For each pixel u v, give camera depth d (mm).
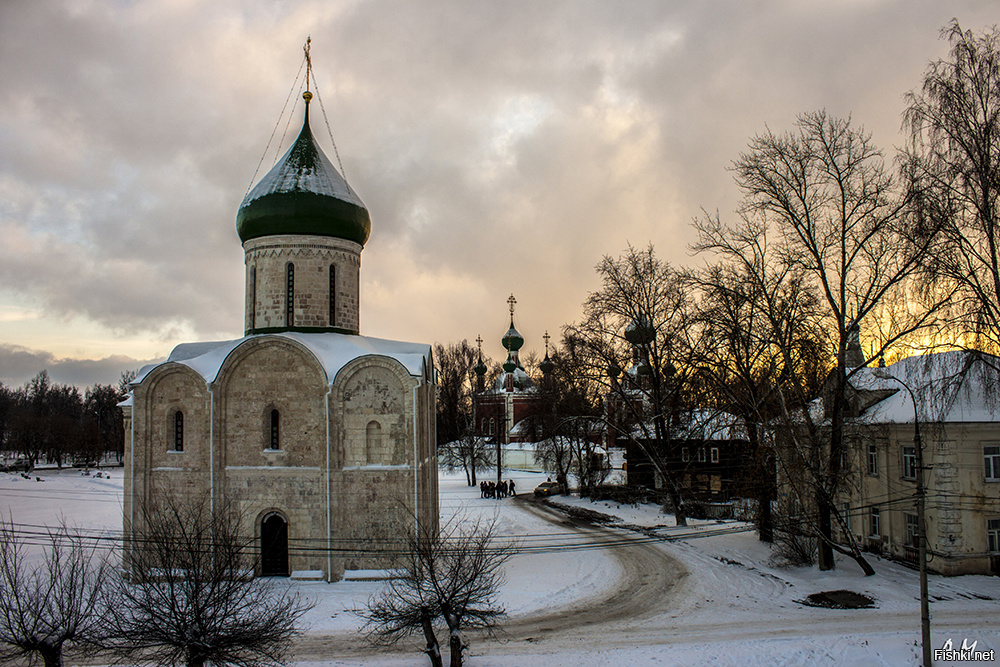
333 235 39594
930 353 29859
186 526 26141
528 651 25422
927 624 22172
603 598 32375
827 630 26688
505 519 55156
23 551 41438
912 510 35656
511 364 103562
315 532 34719
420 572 24062
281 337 35531
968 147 26750
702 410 50219
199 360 36812
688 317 47750
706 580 35031
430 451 40906
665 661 24047
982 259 27234
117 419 145500
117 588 22547
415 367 35719
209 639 18781
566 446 78812
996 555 33094
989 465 33719
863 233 32562
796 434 35938
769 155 34219
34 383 176750
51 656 19109
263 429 35438
